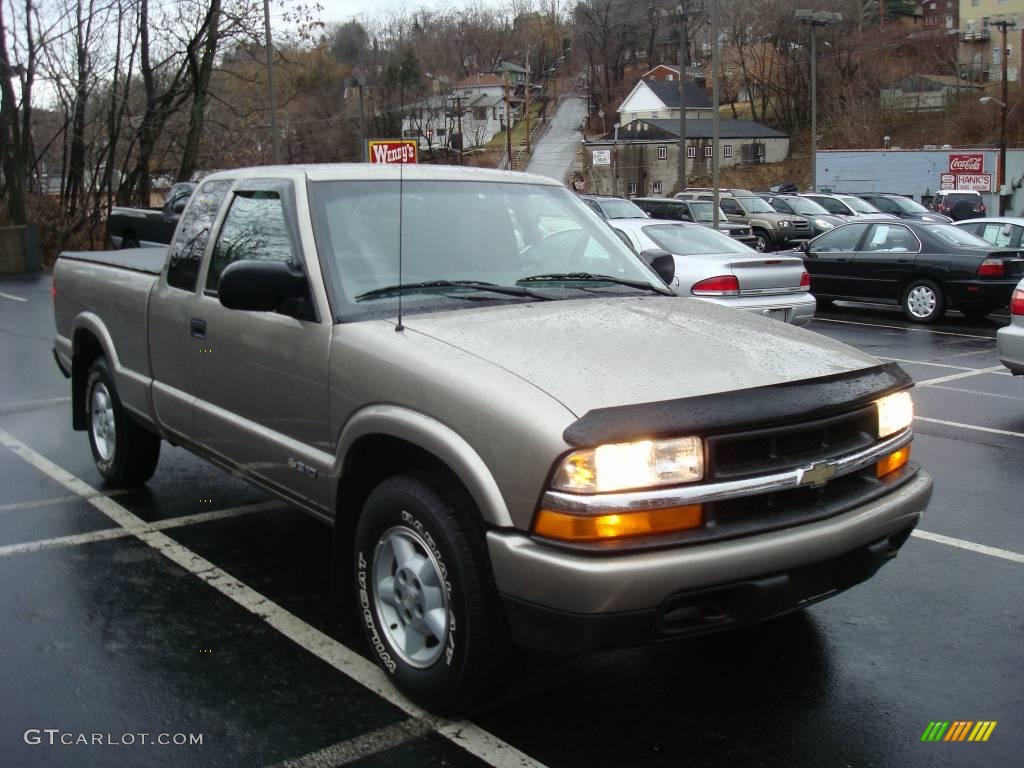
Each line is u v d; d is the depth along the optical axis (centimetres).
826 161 5084
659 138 7400
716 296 1085
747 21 9350
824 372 344
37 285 2075
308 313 397
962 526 564
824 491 335
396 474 369
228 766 323
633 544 296
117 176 3381
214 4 2938
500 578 310
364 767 323
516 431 305
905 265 1518
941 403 919
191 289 492
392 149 1628
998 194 4734
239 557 513
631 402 306
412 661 355
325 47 6862
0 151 2880
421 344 353
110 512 583
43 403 892
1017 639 418
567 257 457
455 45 8194
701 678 385
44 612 442
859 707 362
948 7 12019
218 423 464
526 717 355
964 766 325
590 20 9406
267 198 445
